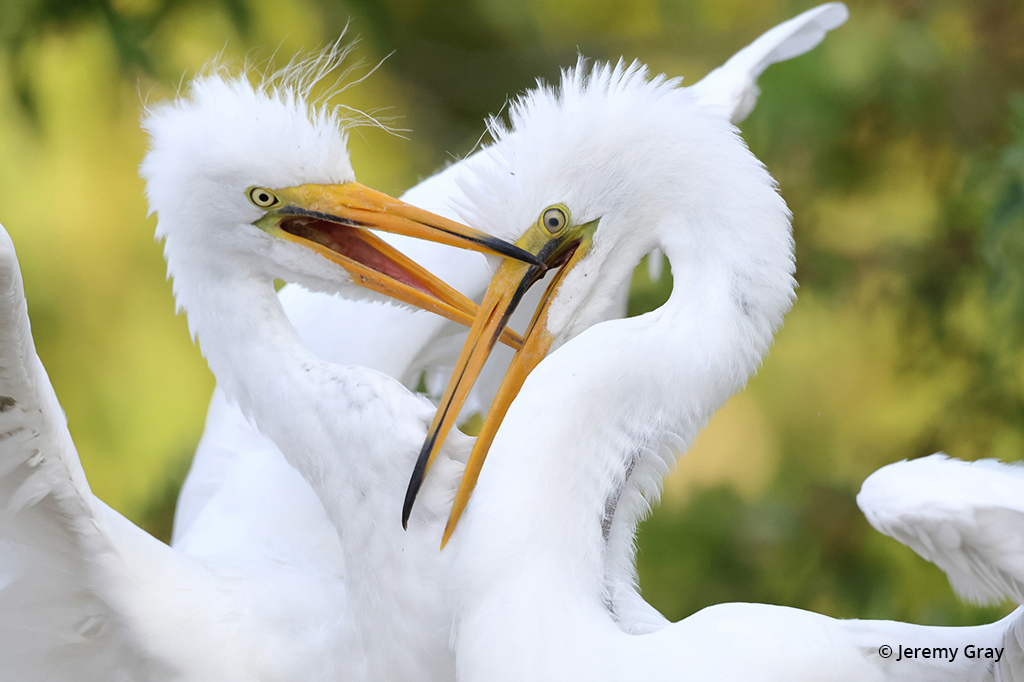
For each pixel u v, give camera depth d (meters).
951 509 5.46
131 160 5.96
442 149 6.64
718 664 5.45
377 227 5.50
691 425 5.49
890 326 5.98
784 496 5.95
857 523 5.93
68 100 5.95
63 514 5.46
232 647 5.50
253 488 5.59
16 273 5.40
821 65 5.93
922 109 5.95
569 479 5.46
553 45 6.95
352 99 6.37
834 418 6.00
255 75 5.96
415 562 5.48
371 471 5.48
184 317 5.94
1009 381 5.91
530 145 5.50
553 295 5.51
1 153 5.94
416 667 5.49
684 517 5.93
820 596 5.89
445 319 5.62
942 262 5.95
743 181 5.49
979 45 5.96
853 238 6.05
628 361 5.48
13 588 5.49
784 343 6.07
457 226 5.49
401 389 5.49
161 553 5.50
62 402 5.91
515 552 5.45
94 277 5.94
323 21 6.30
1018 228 5.81
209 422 5.63
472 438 5.50
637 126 5.50
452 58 6.92
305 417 5.49
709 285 5.49
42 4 5.89
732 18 6.81
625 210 5.50
